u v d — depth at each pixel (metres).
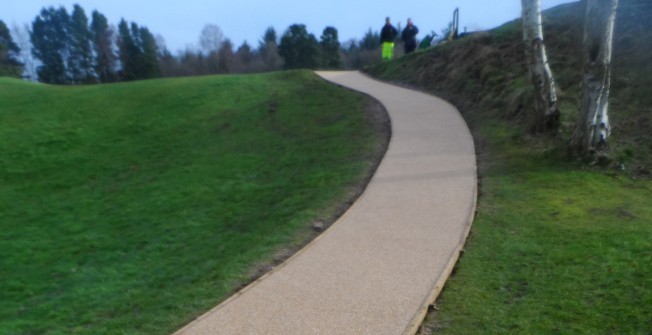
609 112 12.47
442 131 13.77
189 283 7.16
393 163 11.41
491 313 5.61
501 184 9.88
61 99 23.38
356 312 5.71
